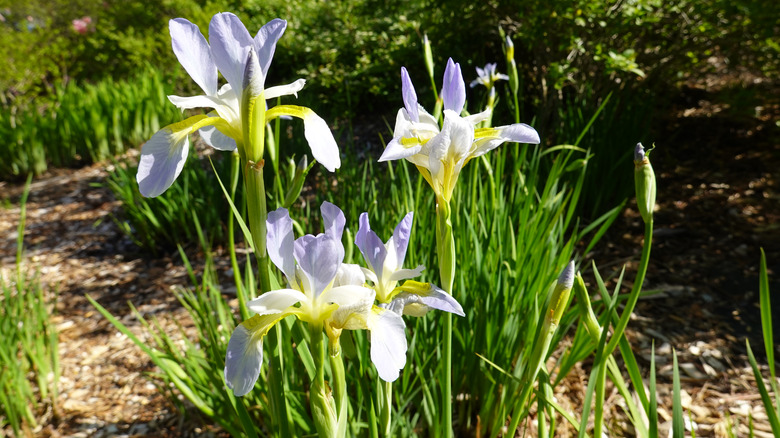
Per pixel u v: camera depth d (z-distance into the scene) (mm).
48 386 3459
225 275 4734
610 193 4645
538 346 1379
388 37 8203
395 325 1176
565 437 2578
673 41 5402
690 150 5898
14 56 10367
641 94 5762
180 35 1245
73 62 11641
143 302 4461
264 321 1142
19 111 9766
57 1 12133
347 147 4910
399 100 7734
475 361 2475
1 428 3078
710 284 3889
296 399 2066
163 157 1197
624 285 3939
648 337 3412
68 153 8227
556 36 5336
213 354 2414
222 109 1231
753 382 2982
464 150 1285
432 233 2768
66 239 5773
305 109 1257
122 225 5797
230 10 11391
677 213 4840
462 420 2613
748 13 4629
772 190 4898
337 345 1189
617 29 4980
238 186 5191
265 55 1232
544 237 2631
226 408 2482
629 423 2705
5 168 7859
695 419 2773
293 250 1186
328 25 9523
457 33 6543
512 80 2812
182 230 5441
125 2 11883
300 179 1582
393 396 2568
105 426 3074
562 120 5477
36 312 3631
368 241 1301
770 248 4172
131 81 9648
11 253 5555
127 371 3566
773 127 5883
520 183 3066
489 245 2625
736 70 6203
